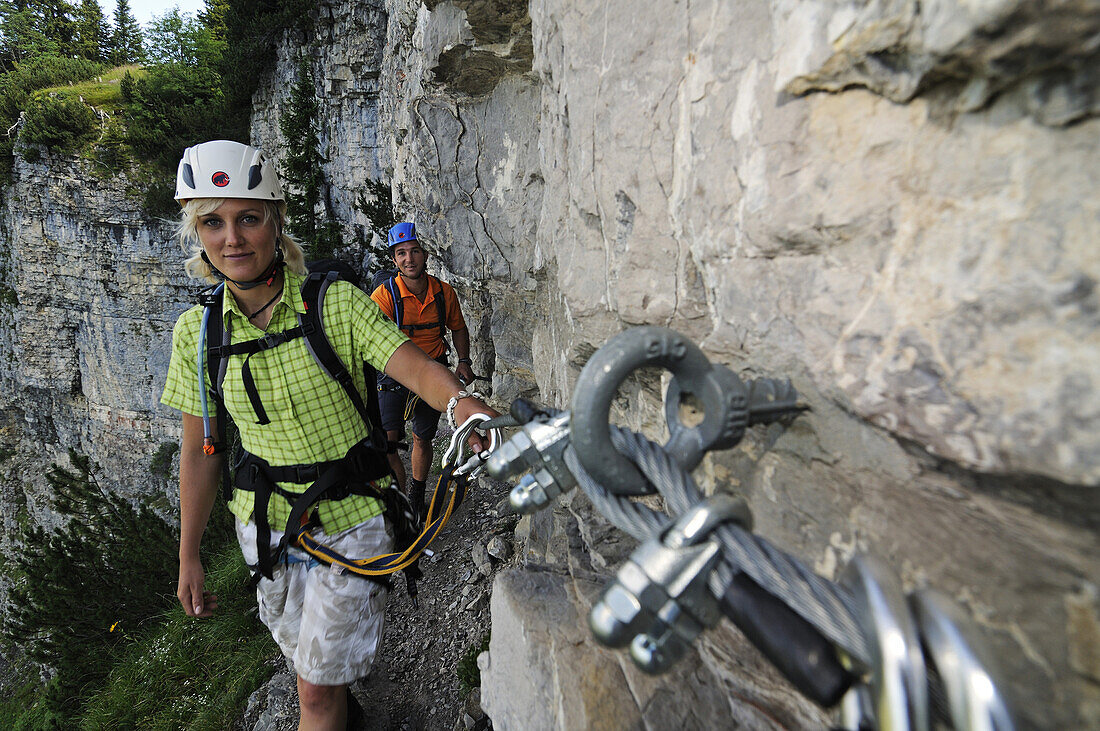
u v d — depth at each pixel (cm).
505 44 301
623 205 124
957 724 40
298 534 168
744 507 57
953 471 62
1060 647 54
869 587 46
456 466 153
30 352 2038
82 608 554
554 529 195
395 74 604
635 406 150
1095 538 51
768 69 81
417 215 435
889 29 59
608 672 125
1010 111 53
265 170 161
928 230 61
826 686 48
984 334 55
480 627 275
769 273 84
